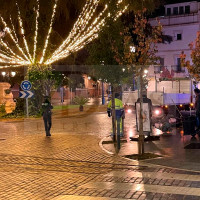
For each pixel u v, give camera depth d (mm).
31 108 26641
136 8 29375
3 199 7297
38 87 26875
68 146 13352
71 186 8148
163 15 52562
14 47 36125
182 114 18656
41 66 27625
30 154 12047
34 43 30766
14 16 32875
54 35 33656
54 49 33375
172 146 12648
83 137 15555
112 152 11953
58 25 35031
